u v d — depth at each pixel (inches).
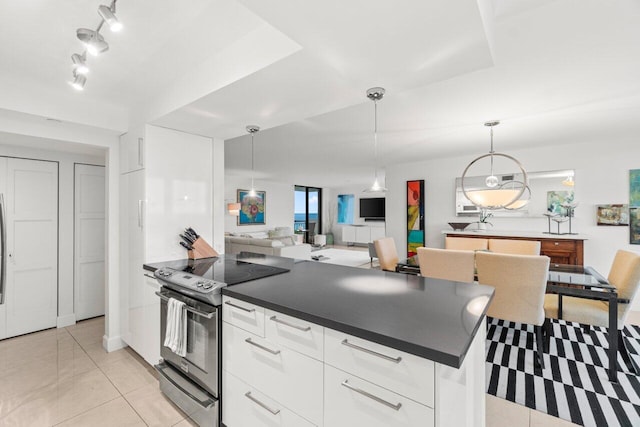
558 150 165.5
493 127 131.2
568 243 152.3
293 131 140.3
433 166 210.5
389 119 121.0
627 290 86.9
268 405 53.7
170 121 88.7
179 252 98.1
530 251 137.6
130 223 98.7
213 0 49.4
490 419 68.7
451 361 32.8
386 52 51.4
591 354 99.0
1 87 77.3
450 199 203.3
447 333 39.3
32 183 119.6
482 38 47.4
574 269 111.9
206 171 105.6
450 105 103.9
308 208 428.5
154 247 92.1
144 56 67.3
